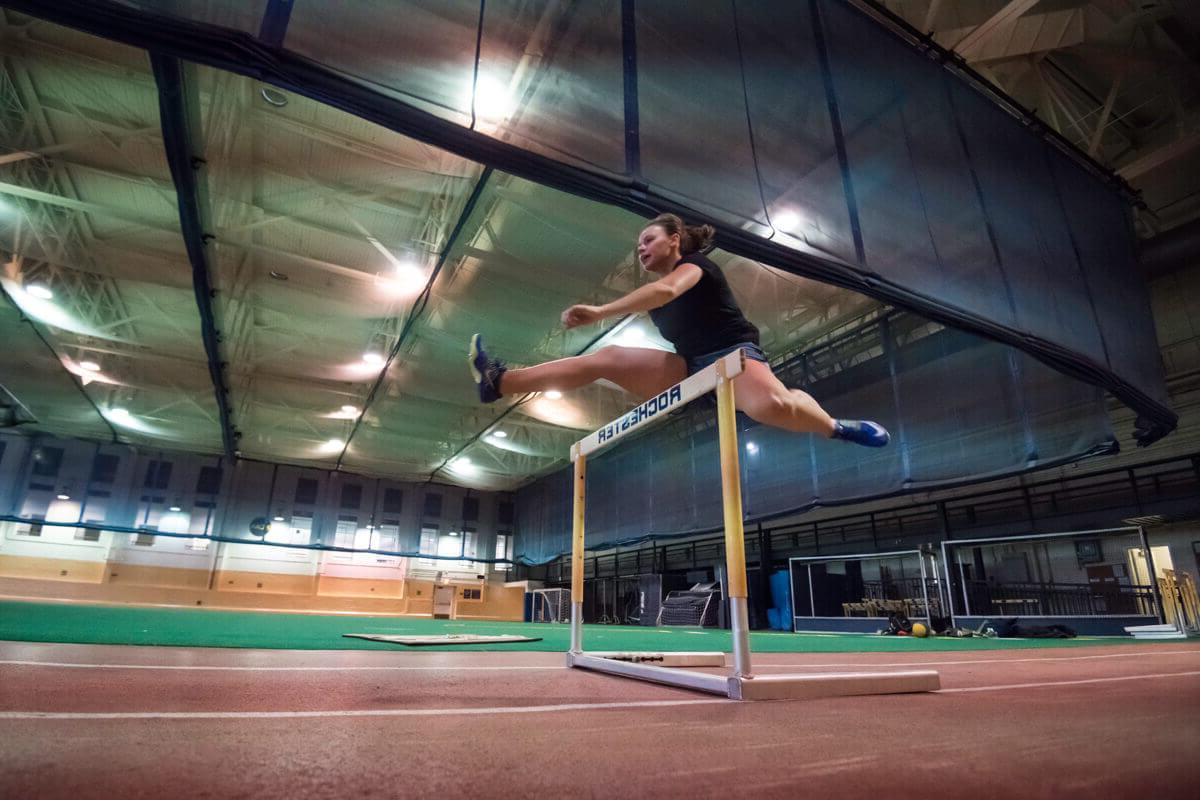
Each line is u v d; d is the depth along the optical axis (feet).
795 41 16.40
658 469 48.65
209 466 67.36
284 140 26.71
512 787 2.34
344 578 70.85
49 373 45.60
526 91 11.50
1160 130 35.04
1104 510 35.04
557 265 30.94
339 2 10.18
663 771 2.63
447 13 11.19
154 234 31.19
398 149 26.61
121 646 10.62
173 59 16.20
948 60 21.36
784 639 25.67
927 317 16.37
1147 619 27.86
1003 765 2.76
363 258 34.32
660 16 13.70
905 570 43.50
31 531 59.72
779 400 5.88
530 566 78.54
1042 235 21.36
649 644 18.17
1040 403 26.12
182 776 2.38
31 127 26.71
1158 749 3.13
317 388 47.44
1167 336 34.42
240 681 5.90
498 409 50.24
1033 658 13.14
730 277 38.50
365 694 5.20
